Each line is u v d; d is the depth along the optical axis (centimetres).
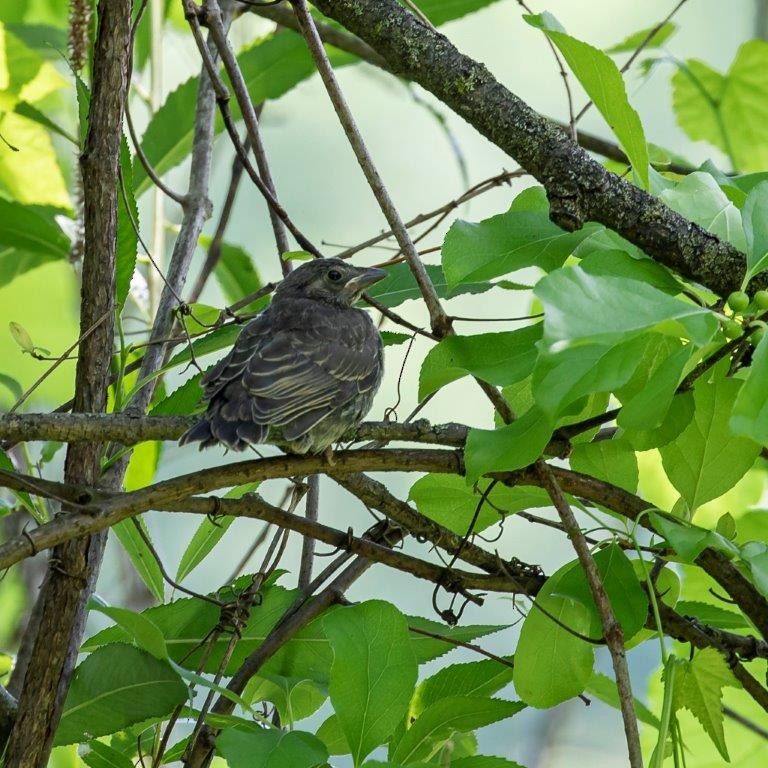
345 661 630
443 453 705
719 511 1020
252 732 638
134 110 1204
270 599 774
